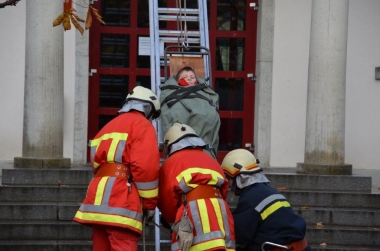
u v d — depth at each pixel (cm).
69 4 529
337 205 937
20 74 1148
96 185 586
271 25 1188
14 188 909
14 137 1147
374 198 937
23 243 817
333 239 866
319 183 970
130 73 1202
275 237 559
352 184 970
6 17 1145
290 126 1191
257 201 566
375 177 1147
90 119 1189
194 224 552
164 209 585
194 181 560
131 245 583
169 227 637
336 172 998
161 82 926
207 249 546
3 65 1144
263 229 564
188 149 586
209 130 715
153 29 917
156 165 578
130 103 614
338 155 1012
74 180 946
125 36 1204
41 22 991
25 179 941
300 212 903
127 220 575
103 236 598
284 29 1191
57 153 998
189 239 546
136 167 574
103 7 1198
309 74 1029
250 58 1220
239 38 1221
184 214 555
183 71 764
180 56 840
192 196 559
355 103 1199
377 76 1195
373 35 1199
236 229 568
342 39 1016
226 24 1221
